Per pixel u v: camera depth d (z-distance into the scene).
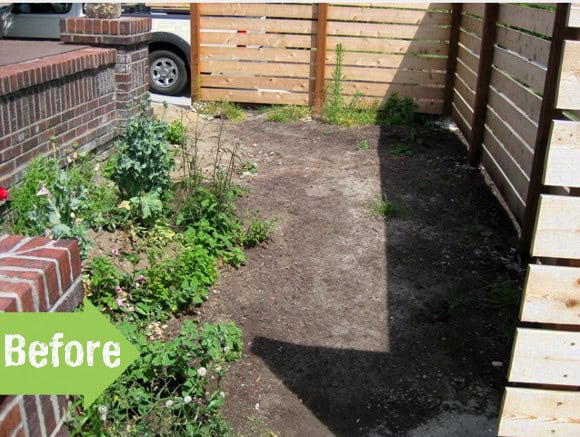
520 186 5.42
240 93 9.25
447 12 8.59
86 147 5.91
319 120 8.74
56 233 3.95
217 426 3.22
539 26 4.98
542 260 2.93
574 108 2.43
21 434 2.09
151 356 3.42
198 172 5.85
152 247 4.73
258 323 4.29
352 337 4.21
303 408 3.59
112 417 3.13
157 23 9.95
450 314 4.46
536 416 2.74
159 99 9.79
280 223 5.58
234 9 8.88
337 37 8.83
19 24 10.74
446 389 3.79
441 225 5.73
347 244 5.35
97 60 5.94
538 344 2.63
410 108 8.74
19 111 4.70
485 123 6.90
